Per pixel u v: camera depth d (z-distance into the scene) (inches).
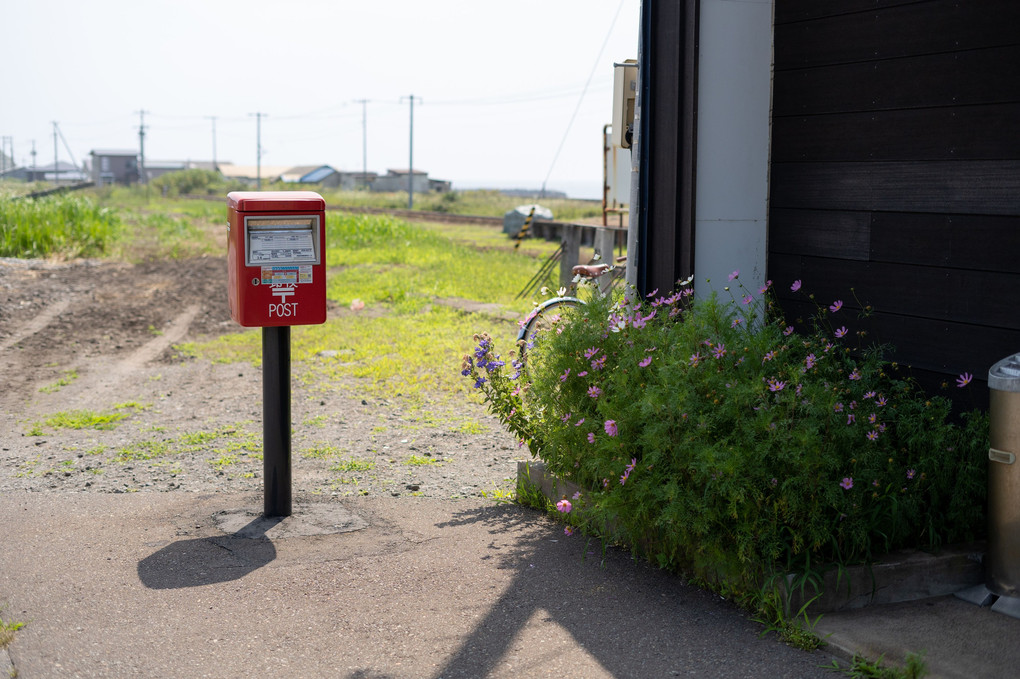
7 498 208.8
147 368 382.3
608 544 174.7
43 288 612.1
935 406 166.1
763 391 148.6
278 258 181.9
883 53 181.2
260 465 238.4
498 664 128.3
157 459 245.0
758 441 144.3
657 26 202.5
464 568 163.5
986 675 120.2
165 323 498.6
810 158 196.9
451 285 617.6
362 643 135.0
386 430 274.7
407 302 539.2
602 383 172.4
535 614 144.1
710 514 140.9
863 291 188.1
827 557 145.9
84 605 148.0
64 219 898.7
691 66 194.7
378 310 524.4
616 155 567.5
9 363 391.5
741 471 140.6
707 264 202.1
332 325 464.8
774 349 166.6
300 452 250.8
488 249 970.1
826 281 195.5
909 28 176.2
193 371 373.7
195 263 821.9
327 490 215.2
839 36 189.0
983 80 165.0
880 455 150.3
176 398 325.1
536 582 156.6
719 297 203.0
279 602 149.2
